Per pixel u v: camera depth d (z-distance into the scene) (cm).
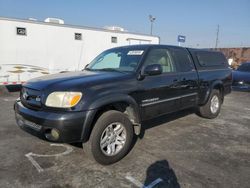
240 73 1109
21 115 347
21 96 373
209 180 317
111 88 349
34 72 1023
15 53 964
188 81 502
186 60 520
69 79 353
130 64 419
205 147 429
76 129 311
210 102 599
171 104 464
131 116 390
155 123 567
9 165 346
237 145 442
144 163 362
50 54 1062
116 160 361
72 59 1139
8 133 479
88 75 379
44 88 330
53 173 327
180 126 551
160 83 428
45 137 319
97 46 1224
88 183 305
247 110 747
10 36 943
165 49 473
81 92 319
